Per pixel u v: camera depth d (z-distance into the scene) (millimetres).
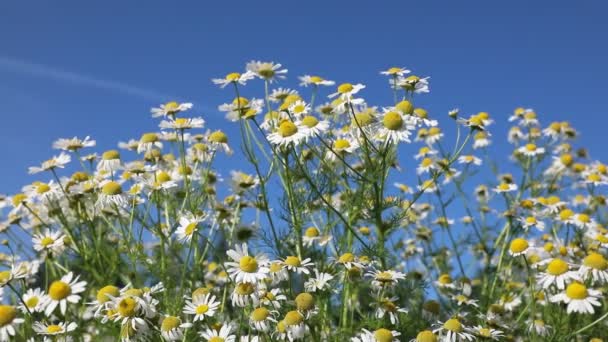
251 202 469
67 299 292
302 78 440
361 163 441
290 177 401
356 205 403
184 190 456
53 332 307
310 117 374
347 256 363
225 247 457
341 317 387
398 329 377
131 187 412
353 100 375
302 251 402
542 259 456
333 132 437
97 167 439
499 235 509
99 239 403
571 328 417
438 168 528
